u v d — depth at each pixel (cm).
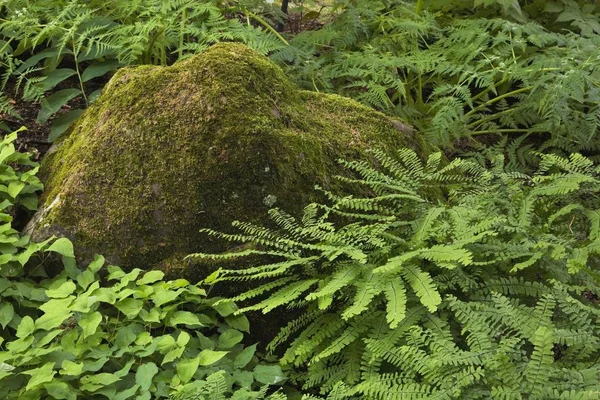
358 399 297
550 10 547
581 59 472
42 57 453
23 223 381
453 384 275
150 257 354
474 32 489
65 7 453
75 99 490
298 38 517
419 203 371
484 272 339
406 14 532
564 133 488
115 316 332
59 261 350
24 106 473
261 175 356
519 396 260
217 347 326
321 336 326
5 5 451
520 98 501
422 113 505
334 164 385
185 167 355
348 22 523
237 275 352
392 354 295
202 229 349
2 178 365
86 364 294
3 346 314
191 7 484
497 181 391
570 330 298
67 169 376
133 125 368
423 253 320
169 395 288
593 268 365
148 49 463
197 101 363
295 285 338
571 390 255
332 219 372
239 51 387
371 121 420
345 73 477
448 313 324
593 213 359
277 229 359
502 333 315
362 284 321
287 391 328
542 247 332
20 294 326
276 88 388
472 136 527
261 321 355
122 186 360
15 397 283
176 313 322
